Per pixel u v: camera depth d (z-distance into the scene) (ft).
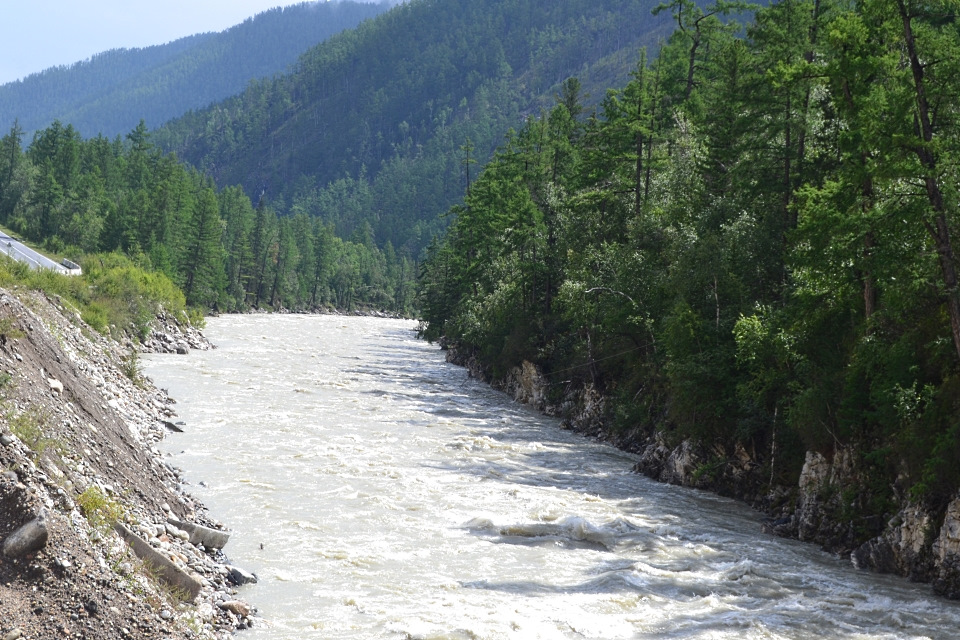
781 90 115.03
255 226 558.97
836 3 119.14
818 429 84.33
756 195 120.67
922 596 63.21
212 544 58.08
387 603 53.62
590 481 102.83
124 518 47.32
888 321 81.20
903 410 72.54
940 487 67.82
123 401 102.01
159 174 529.04
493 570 62.85
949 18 84.94
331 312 622.13
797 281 101.24
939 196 70.95
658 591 60.95
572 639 50.03
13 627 33.65
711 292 117.29
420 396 168.76
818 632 54.03
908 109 72.95
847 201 79.61
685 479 105.81
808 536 81.35
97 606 36.83
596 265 162.61
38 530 37.45
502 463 108.06
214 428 110.01
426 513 78.23
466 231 274.57
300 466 92.43
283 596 53.31
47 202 425.28
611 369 146.51
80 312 151.74
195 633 40.78
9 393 49.34
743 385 98.43
